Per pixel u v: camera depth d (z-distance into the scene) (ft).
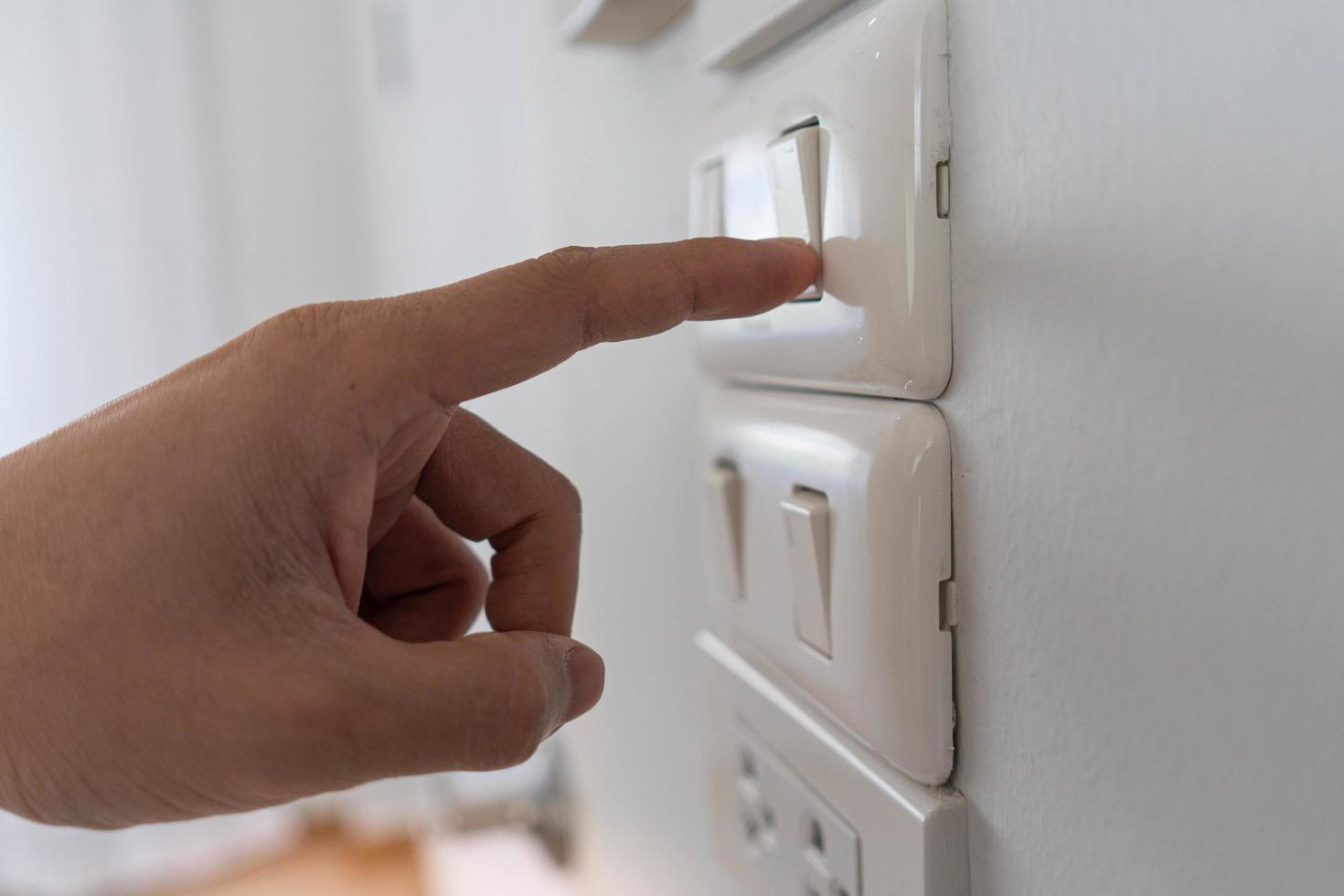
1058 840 0.76
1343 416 0.52
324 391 0.77
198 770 0.78
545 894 2.74
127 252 3.90
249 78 3.87
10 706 0.79
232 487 0.76
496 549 1.17
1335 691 0.53
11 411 3.91
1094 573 0.70
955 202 0.82
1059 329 0.71
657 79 1.44
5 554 0.80
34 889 4.18
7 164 3.82
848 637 0.94
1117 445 0.67
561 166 1.96
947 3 0.81
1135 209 0.64
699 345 1.23
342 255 3.90
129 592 0.77
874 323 0.86
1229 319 0.58
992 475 0.80
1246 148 0.56
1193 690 0.63
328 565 0.78
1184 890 0.65
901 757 0.89
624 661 1.90
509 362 0.80
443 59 3.19
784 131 0.99
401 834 4.41
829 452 0.95
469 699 0.78
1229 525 0.59
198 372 0.81
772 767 1.17
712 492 1.20
